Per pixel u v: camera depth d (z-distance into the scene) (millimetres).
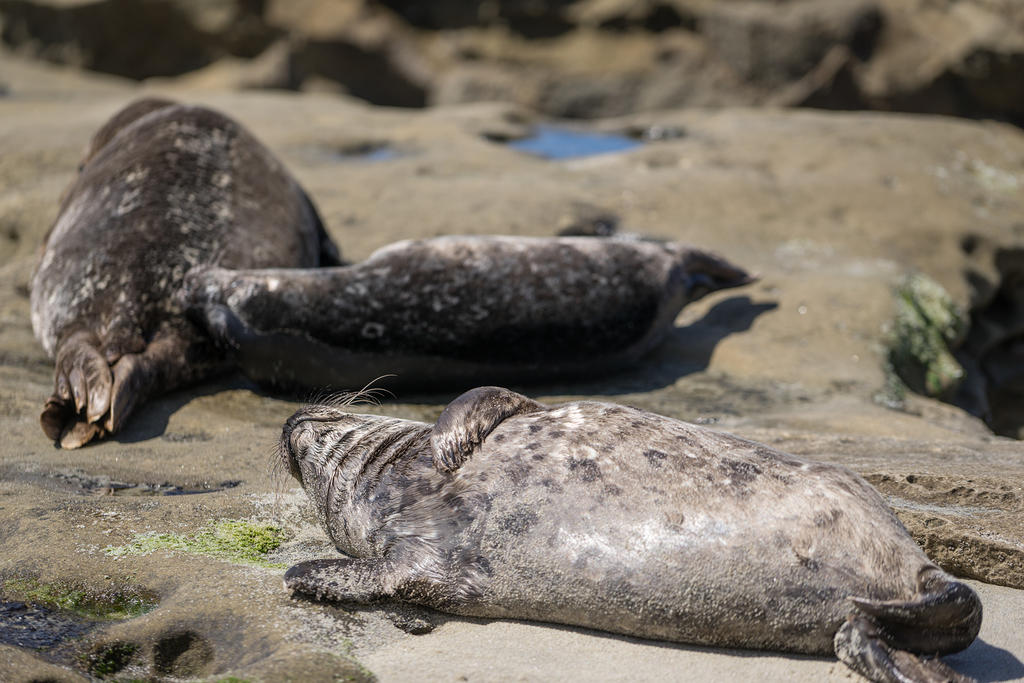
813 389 17172
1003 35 40688
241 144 18547
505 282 16109
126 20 50438
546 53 49031
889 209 25266
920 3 43125
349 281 15594
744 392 16969
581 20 48906
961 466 12258
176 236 16453
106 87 43531
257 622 9508
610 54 48281
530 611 9531
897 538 8641
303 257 18172
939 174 27500
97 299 15633
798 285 20859
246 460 13328
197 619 9578
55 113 33250
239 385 16234
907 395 17656
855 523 8680
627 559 9047
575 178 26141
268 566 10562
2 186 25125
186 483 12719
